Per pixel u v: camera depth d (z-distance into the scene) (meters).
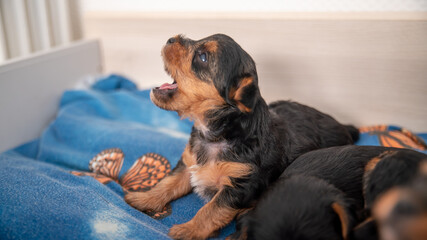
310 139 0.36
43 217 0.30
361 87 0.45
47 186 0.33
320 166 0.31
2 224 0.29
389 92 0.44
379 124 0.45
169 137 0.41
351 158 0.31
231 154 0.33
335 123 0.39
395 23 0.42
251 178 0.32
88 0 0.56
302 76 0.47
